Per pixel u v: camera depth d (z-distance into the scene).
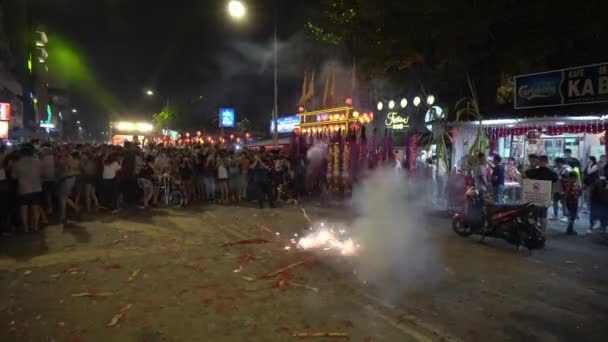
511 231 8.25
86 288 5.76
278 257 7.47
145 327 4.55
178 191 13.85
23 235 9.08
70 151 11.60
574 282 6.32
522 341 4.37
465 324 4.77
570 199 9.80
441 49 14.91
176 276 6.34
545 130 13.12
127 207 13.34
